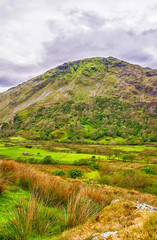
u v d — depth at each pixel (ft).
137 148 458.09
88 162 234.38
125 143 570.05
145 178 99.60
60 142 609.83
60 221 13.23
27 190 20.79
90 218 13.56
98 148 462.60
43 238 10.31
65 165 222.69
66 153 349.20
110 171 172.55
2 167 25.14
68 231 10.72
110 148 465.06
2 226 10.88
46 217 13.25
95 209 17.44
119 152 373.61
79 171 146.61
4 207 14.20
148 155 326.44
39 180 22.07
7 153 301.63
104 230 10.21
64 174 135.23
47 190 18.81
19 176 23.66
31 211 12.35
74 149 436.76
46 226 10.96
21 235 10.05
